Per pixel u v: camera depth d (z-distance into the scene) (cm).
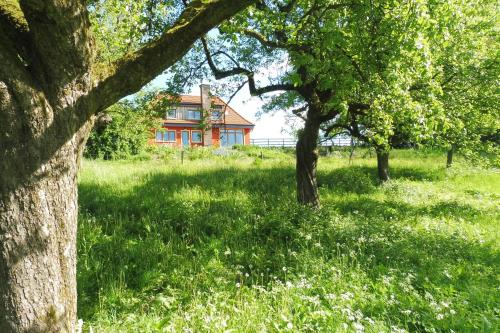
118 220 1009
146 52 395
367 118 1112
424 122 870
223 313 536
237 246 865
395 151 3616
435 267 738
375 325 501
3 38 329
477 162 1712
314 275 661
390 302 564
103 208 1110
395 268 728
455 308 562
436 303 569
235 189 1501
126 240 874
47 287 352
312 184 1191
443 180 2220
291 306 563
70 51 340
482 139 1967
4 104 323
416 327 516
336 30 679
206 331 484
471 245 895
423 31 647
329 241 879
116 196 1249
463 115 1441
